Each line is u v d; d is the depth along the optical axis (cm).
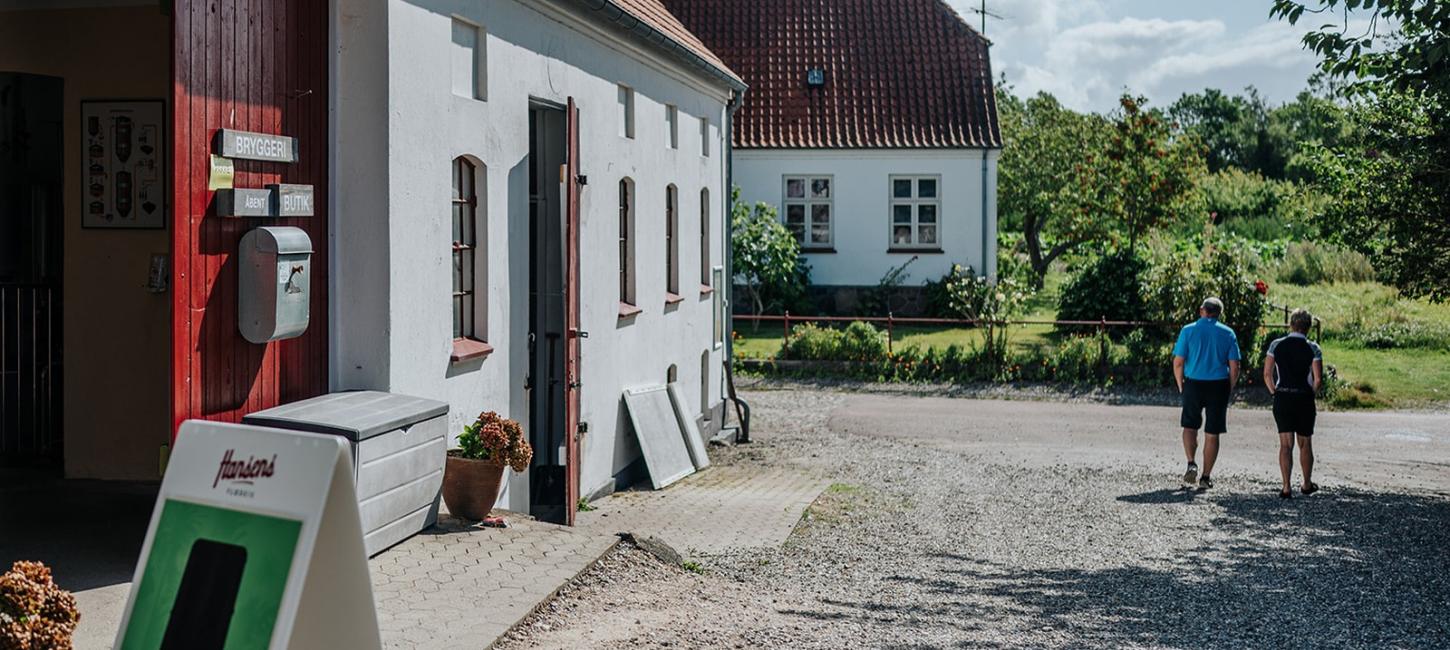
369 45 791
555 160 1134
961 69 3288
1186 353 1395
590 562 775
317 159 783
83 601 631
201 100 672
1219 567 952
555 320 1150
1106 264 2711
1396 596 857
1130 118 3136
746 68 3328
